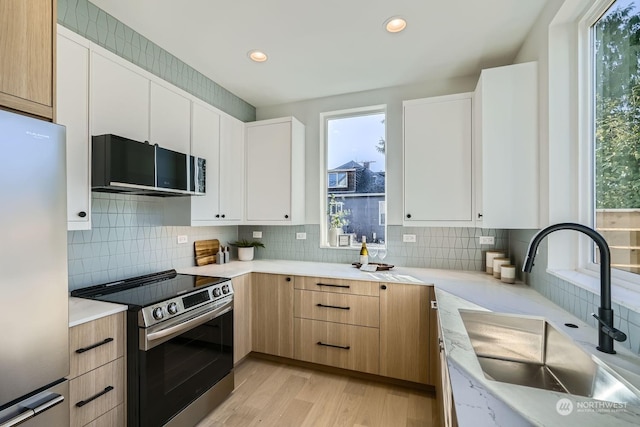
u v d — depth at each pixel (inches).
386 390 84.7
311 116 123.6
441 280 85.2
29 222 39.0
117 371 56.2
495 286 77.9
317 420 71.9
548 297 65.4
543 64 68.6
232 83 109.2
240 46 86.0
